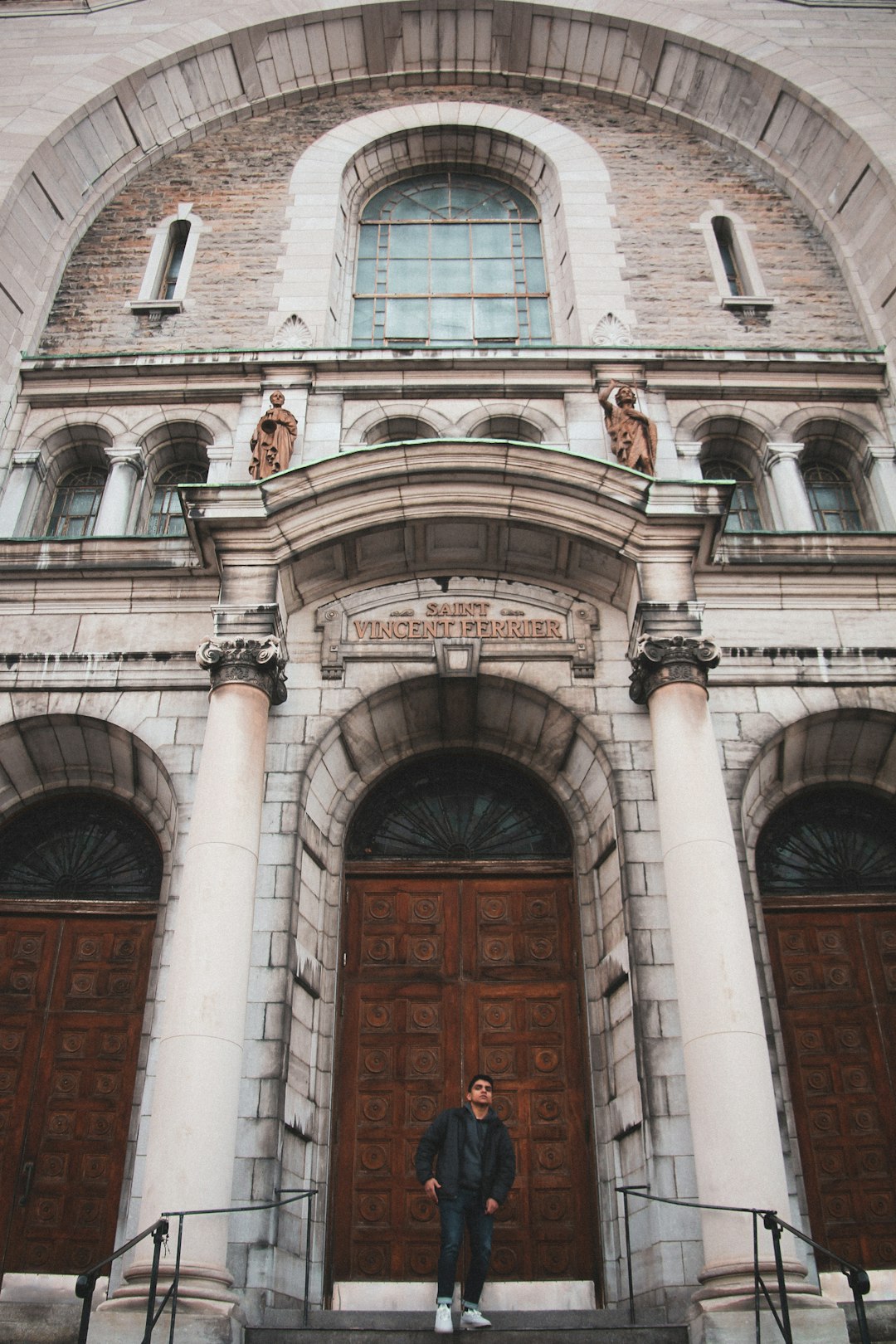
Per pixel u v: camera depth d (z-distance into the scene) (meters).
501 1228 10.49
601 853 11.77
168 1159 8.54
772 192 18.89
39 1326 8.70
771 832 12.73
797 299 17.20
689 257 17.64
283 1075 9.89
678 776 10.45
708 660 11.14
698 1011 9.29
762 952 10.93
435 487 12.02
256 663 11.14
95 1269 6.76
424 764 13.07
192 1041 9.00
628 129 19.86
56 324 16.67
